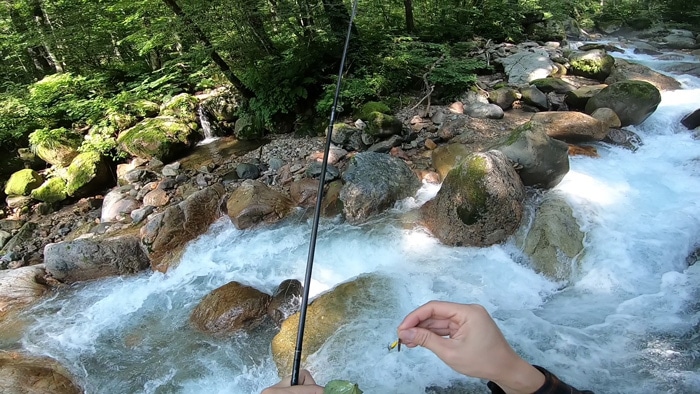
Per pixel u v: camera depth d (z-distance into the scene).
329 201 4.61
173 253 4.52
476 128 5.39
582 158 4.71
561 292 3.34
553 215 3.77
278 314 3.49
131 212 5.42
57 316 3.94
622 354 2.65
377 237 4.09
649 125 5.34
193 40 6.70
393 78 6.64
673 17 13.62
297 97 6.58
